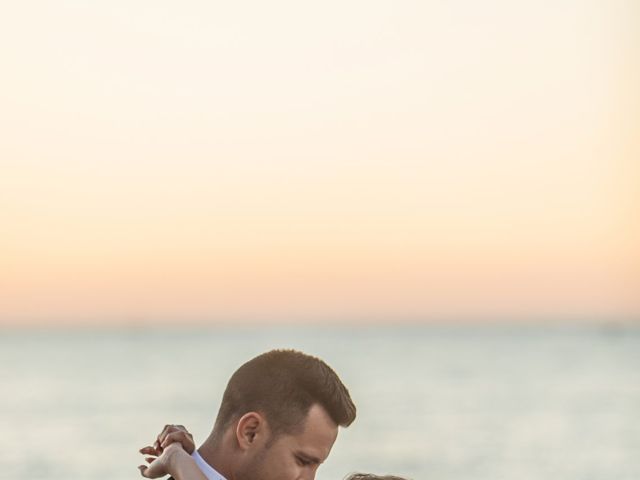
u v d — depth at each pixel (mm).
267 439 2787
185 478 2768
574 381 42375
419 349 75750
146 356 68938
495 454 23078
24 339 124188
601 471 20469
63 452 24078
